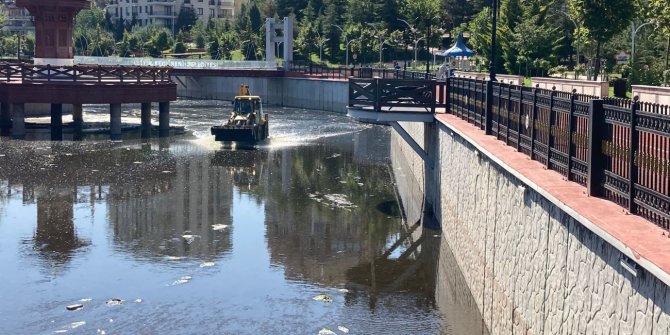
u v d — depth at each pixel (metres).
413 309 18.27
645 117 10.35
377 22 120.44
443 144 25.41
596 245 10.20
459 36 50.06
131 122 58.91
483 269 17.41
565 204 11.31
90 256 22.61
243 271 21.27
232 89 95.69
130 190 32.38
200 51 151.12
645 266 8.55
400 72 52.47
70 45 56.03
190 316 17.78
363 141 51.66
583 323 10.59
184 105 84.19
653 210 10.04
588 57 60.88
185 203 30.02
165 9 191.62
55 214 27.83
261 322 17.41
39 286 19.84
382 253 23.17
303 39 122.44
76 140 47.47
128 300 18.81
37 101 48.78
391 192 32.97
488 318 16.61
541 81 36.22
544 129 15.10
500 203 15.83
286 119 67.69
